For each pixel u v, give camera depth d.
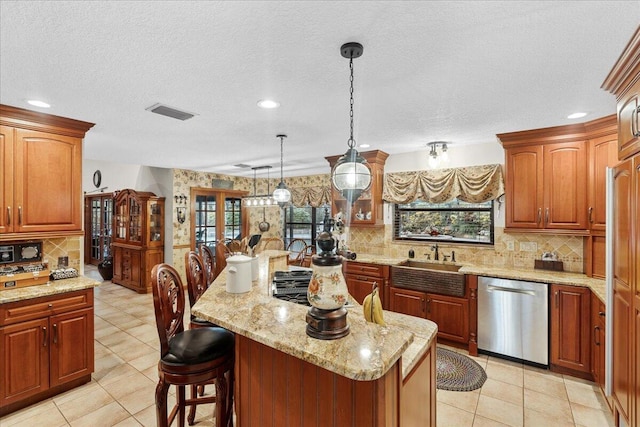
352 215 4.63
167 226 5.93
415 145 3.99
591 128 2.95
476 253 3.89
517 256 3.64
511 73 1.98
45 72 1.95
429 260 4.15
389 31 1.52
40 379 2.48
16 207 2.56
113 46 1.66
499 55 1.76
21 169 2.59
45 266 2.82
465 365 3.13
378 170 4.44
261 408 1.41
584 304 2.82
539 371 3.01
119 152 4.45
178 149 4.26
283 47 1.67
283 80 2.09
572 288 2.88
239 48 1.68
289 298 1.99
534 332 3.06
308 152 4.46
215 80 2.09
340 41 1.62
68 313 2.64
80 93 2.29
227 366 1.75
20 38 1.57
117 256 6.45
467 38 1.59
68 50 1.69
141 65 1.87
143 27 1.49
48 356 2.52
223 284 2.25
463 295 3.42
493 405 2.49
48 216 2.73
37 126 2.69
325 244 1.25
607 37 1.58
